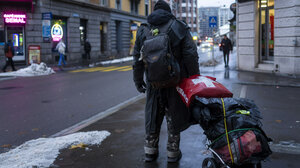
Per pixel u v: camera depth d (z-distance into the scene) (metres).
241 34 16.80
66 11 26.83
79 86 12.23
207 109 2.99
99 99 9.30
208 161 3.21
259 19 15.85
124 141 4.73
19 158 4.09
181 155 3.99
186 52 3.45
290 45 13.23
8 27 22.25
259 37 15.94
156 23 3.50
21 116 7.20
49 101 9.02
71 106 8.27
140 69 3.77
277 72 14.03
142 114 6.61
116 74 16.95
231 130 2.79
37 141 5.00
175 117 3.54
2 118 7.03
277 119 6.06
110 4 35.75
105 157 4.09
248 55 16.38
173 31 3.44
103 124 5.82
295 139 4.75
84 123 6.34
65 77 15.77
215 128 2.89
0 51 21.23
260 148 2.70
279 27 13.78
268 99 8.21
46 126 6.32
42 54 23.73
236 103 2.96
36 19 23.19
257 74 14.36
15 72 17.50
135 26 39.91
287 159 3.88
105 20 34.62
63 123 6.54
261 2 15.62
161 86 3.38
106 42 35.50
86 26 31.02
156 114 3.73
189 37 3.49
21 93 10.57
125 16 40.19
